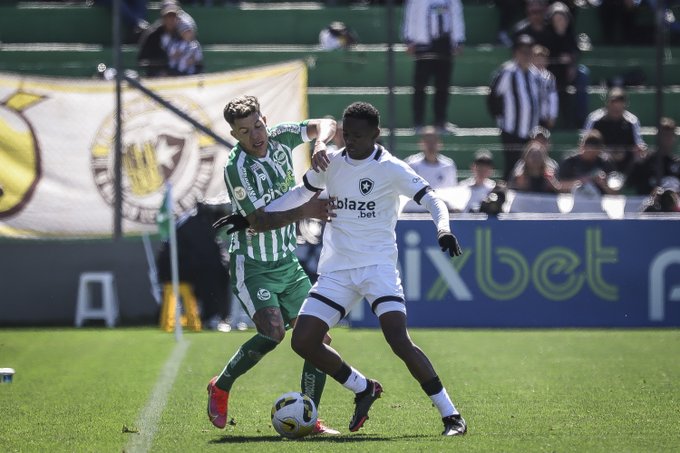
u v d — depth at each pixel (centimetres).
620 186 4828
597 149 4812
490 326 4369
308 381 2348
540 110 5284
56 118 4772
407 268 4369
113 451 2066
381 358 3553
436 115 5462
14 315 4744
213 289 4431
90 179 4772
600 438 2152
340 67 5938
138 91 4797
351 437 2211
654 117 6072
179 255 4431
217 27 6291
